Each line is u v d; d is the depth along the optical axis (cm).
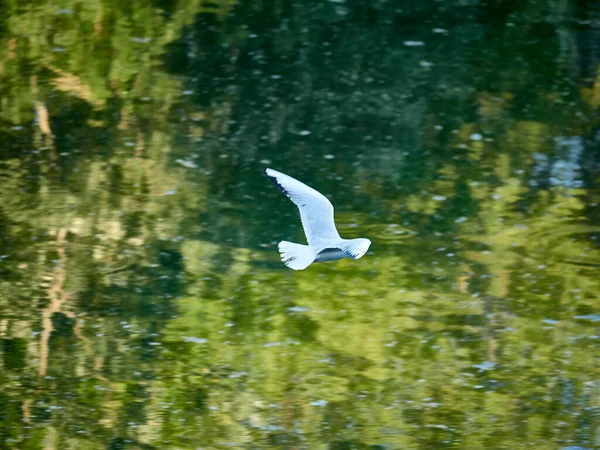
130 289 1534
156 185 1862
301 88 2225
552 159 1962
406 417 1239
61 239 1669
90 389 1298
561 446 1175
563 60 2344
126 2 2531
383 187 1855
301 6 2559
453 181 1883
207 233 1697
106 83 2238
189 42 2405
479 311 1477
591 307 1483
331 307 1485
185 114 2128
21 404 1265
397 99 2183
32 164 1925
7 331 1419
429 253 1639
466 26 2483
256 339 1409
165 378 1323
